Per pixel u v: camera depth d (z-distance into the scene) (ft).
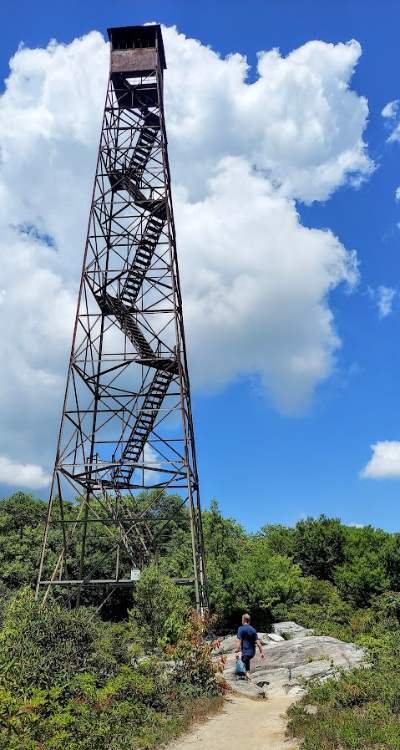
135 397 88.12
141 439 89.51
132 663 53.01
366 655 56.80
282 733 39.55
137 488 86.17
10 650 43.83
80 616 51.29
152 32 99.45
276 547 187.01
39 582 78.07
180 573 121.29
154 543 98.27
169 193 94.48
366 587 147.23
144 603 69.82
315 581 161.48
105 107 95.66
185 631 59.41
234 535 152.76
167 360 86.02
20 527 149.18
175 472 84.84
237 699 53.83
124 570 134.10
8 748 29.66
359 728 35.01
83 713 38.17
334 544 178.60
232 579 124.16
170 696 49.26
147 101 100.94
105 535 135.74
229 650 79.20
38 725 33.88
